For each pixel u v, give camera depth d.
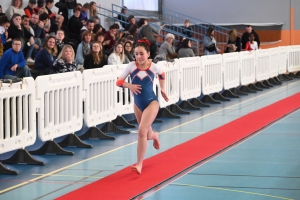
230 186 6.19
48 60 10.50
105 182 6.45
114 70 10.29
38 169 7.45
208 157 7.81
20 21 12.15
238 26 25.39
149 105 6.98
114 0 20.64
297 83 19.09
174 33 20.61
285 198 5.64
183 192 5.98
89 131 9.72
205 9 25.89
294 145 8.61
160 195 5.87
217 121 11.32
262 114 12.04
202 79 14.10
